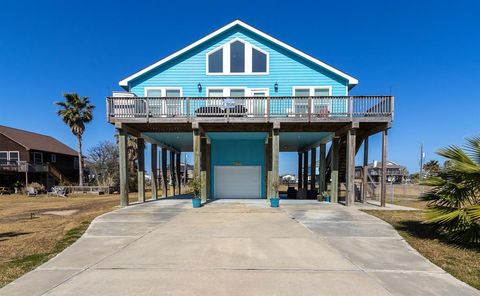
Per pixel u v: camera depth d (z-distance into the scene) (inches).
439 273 170.7
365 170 521.7
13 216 461.1
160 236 256.2
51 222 386.9
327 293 141.0
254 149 633.6
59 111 1162.6
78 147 1216.8
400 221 332.5
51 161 1355.8
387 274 167.8
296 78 566.9
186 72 570.6
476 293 143.6
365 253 207.8
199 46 570.3
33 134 1462.8
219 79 569.0
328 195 550.0
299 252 207.8
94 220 333.4
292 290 143.9
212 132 545.3
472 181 228.2
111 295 139.0
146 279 158.1
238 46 572.4
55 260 193.3
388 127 452.8
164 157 724.0
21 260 201.5
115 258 195.9
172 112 523.8
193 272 168.1
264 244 228.2
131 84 568.7
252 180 631.2
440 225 249.3
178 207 439.8
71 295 139.8
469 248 222.7
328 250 213.5
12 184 1167.0
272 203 442.9
